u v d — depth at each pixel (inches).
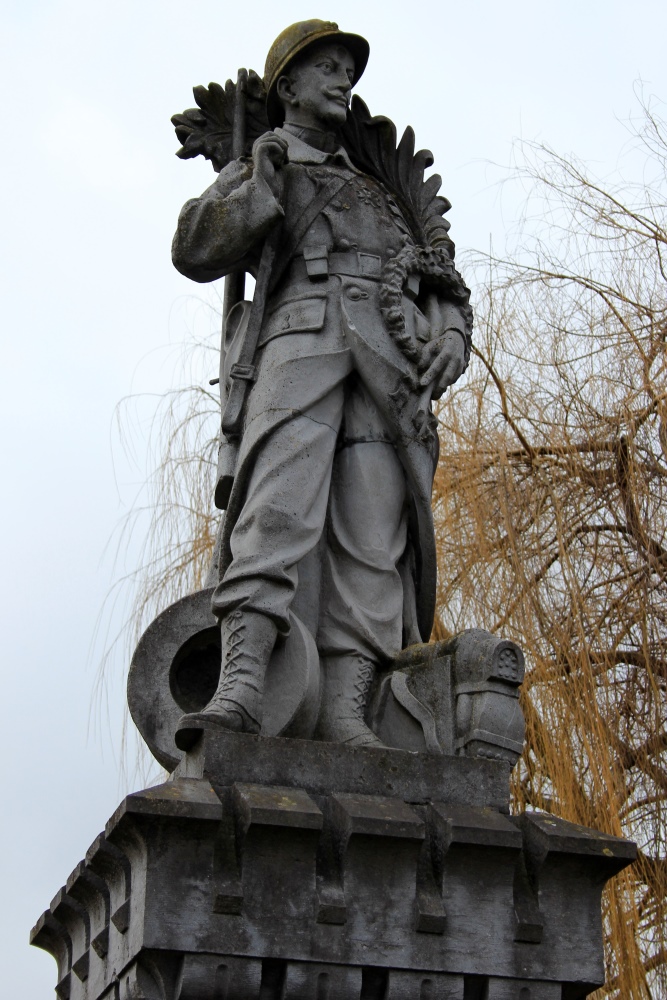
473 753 174.7
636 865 289.6
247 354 195.5
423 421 195.5
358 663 185.9
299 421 188.4
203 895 153.6
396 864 159.9
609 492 332.8
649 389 337.1
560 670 309.9
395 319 196.4
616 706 306.8
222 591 177.0
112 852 160.9
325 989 154.3
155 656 194.7
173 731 192.1
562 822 169.6
